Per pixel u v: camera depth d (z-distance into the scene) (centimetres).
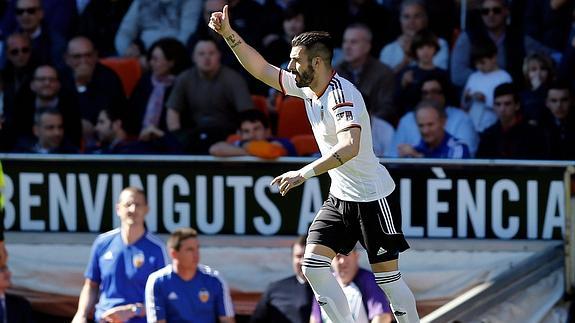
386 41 3036
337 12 3075
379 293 2648
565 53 2967
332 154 1731
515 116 2961
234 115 3055
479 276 2950
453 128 2970
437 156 2970
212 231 3055
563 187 2933
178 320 2636
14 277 3092
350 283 2670
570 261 2909
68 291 3083
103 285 2723
